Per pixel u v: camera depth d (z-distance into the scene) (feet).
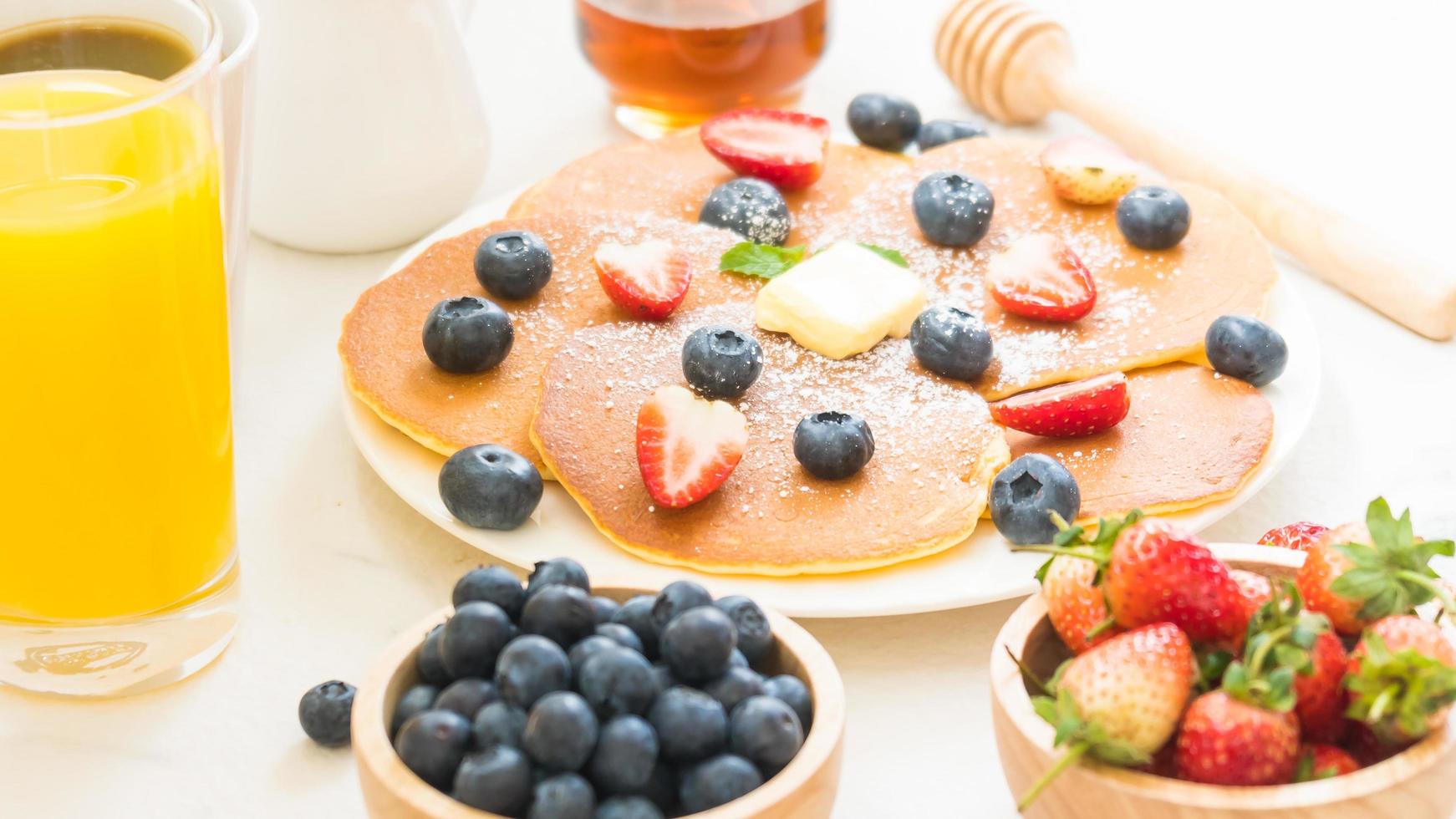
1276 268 2.97
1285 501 2.77
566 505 2.70
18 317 2.40
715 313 2.90
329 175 3.02
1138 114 3.27
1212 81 3.51
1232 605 2.30
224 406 2.54
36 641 2.53
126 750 2.52
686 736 2.26
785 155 3.10
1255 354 2.80
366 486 2.78
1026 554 2.64
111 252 2.41
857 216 3.07
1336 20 3.67
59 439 2.45
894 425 2.75
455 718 2.27
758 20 3.18
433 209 3.10
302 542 2.72
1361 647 2.28
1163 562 2.29
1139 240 2.99
